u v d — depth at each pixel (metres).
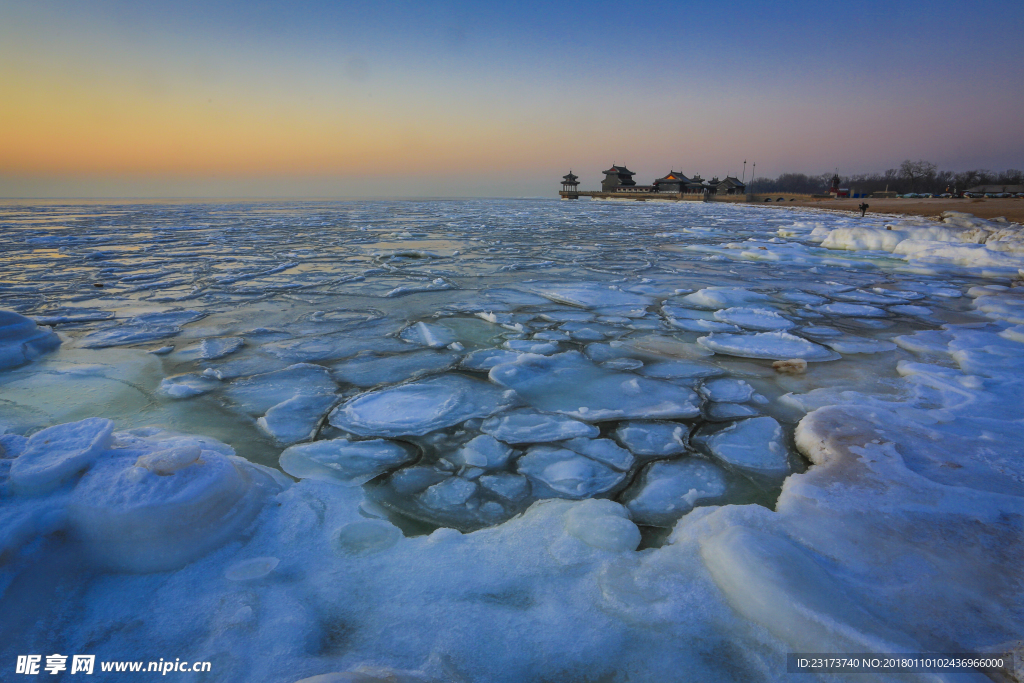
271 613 1.21
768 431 2.31
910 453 1.92
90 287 5.79
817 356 3.38
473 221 19.03
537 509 1.66
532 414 2.49
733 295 5.34
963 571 1.30
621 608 1.22
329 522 1.59
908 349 3.55
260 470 1.83
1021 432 2.11
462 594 1.28
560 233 13.88
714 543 1.38
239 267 7.39
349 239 11.95
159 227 15.20
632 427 2.37
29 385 2.77
